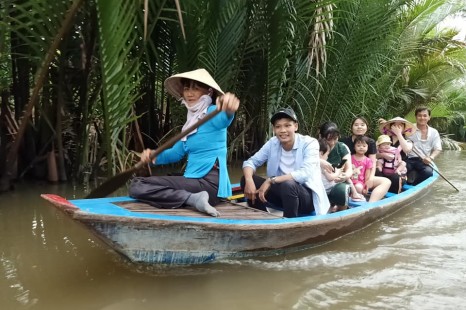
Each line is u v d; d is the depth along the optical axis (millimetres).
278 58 6242
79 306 2418
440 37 11641
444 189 6074
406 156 6066
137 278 2781
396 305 2482
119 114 4105
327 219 3391
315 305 2473
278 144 3789
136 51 4961
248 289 2662
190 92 3281
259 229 2979
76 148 5391
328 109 7988
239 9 5598
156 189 3066
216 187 3248
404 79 11625
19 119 5191
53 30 3664
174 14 5258
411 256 3277
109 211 2711
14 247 3279
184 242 2801
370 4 6723
